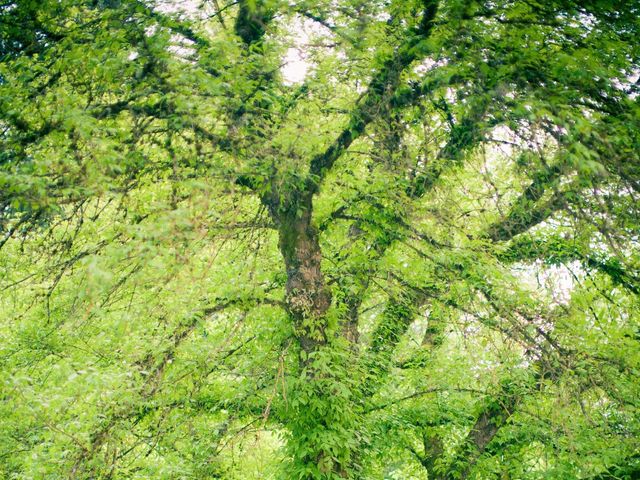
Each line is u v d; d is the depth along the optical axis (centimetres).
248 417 984
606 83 585
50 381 771
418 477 1405
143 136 662
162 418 843
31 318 932
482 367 923
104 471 732
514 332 810
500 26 650
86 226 747
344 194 815
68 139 594
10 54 657
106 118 646
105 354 891
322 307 834
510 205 852
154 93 643
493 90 623
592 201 675
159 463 879
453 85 666
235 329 836
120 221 649
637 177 606
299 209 812
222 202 746
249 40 819
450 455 1135
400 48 712
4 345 897
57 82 636
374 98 761
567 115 543
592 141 577
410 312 1027
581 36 631
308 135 682
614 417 927
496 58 636
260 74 718
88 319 747
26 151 612
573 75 589
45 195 540
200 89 647
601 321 975
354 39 695
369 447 980
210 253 772
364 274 876
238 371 884
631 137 604
